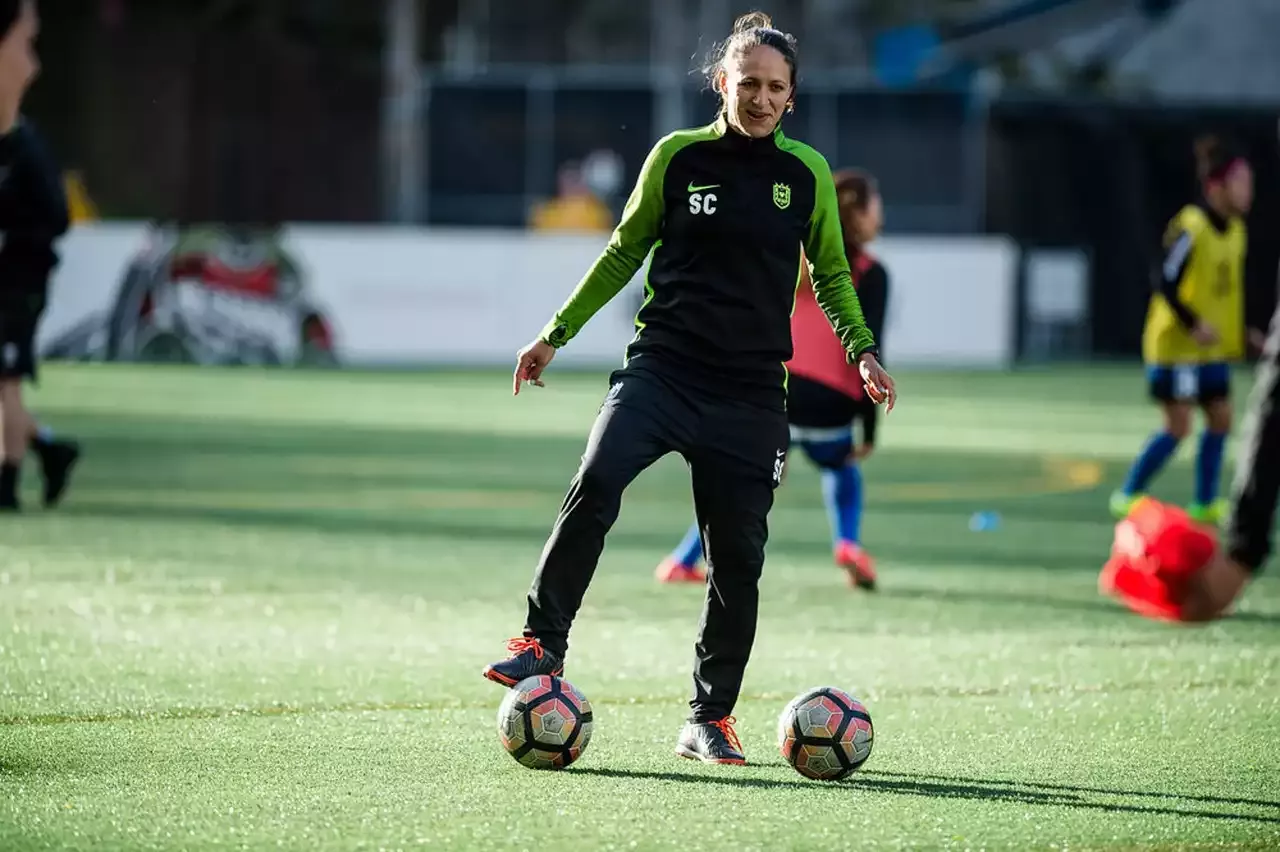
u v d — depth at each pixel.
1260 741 18.73
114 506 38.00
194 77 101.69
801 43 109.12
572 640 24.31
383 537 34.53
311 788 16.14
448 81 97.56
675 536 35.97
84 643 23.05
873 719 19.64
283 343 85.25
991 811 15.71
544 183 97.69
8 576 28.45
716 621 17.36
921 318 90.81
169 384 73.75
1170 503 42.81
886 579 30.70
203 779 16.41
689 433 16.75
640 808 15.60
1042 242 104.44
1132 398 76.62
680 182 16.73
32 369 36.47
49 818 15.05
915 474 49.09
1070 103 103.50
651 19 108.38
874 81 100.56
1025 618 26.78
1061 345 101.69
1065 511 41.19
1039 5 103.88
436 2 108.12
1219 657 23.69
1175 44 108.06
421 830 14.80
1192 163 104.19
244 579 28.86
